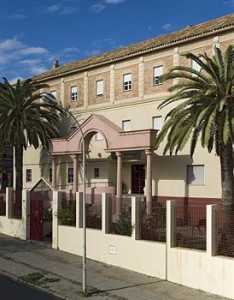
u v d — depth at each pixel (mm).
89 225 20578
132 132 29062
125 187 34344
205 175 28250
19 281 16234
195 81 19828
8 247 23000
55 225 22562
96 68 36250
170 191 29984
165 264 16219
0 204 29125
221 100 18406
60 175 38594
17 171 35312
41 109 37125
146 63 32219
